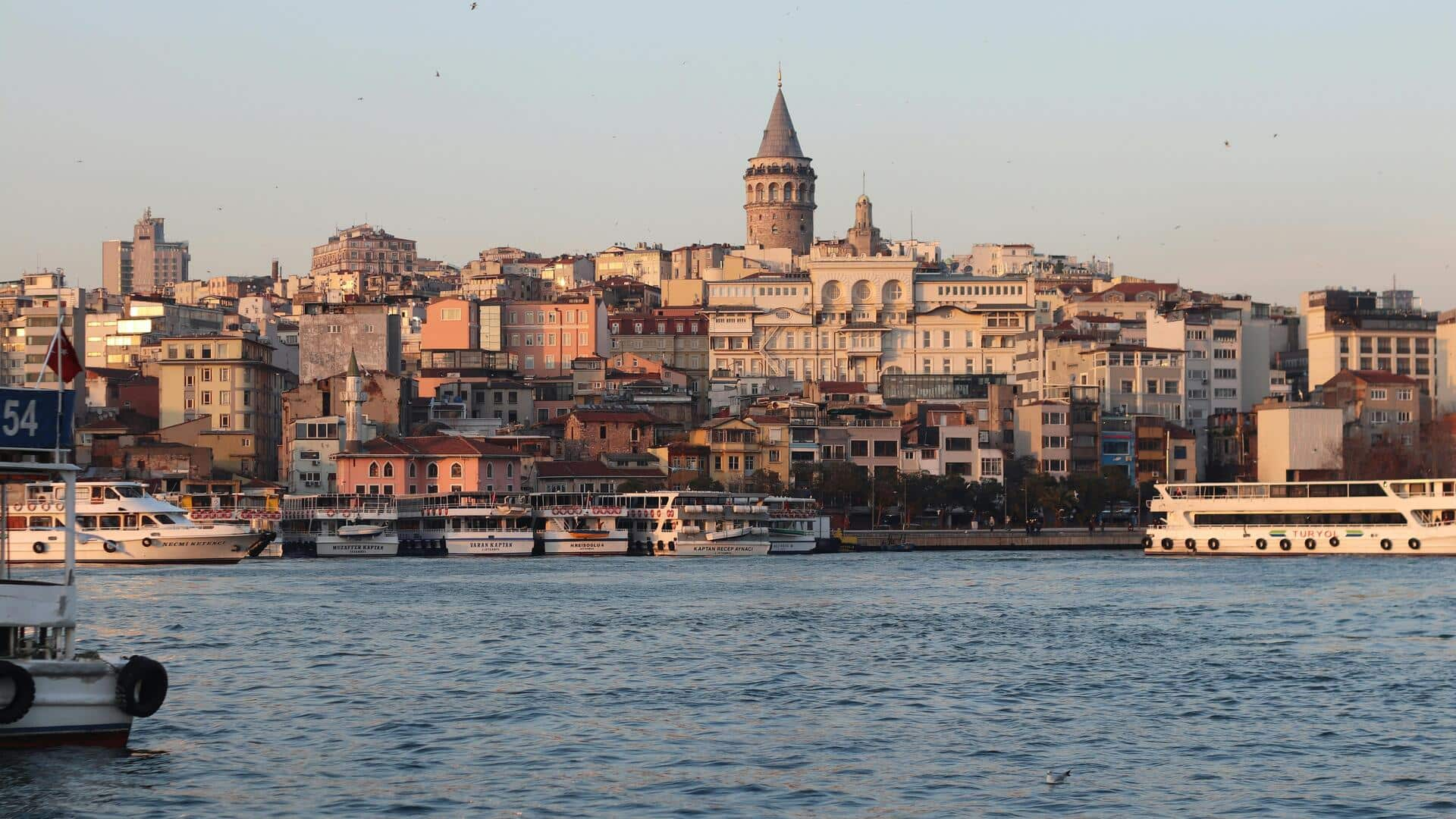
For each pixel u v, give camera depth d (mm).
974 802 76812
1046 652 126125
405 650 126812
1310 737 91125
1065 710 99938
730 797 77500
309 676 112688
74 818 72875
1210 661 120188
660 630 141750
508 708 100250
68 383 81750
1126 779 81188
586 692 106375
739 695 105438
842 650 128000
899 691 107250
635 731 92938
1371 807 75875
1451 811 75125
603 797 77375
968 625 145875
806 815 74438
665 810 75188
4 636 80750
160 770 81562
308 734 91375
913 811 75250
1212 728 93875
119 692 81750
